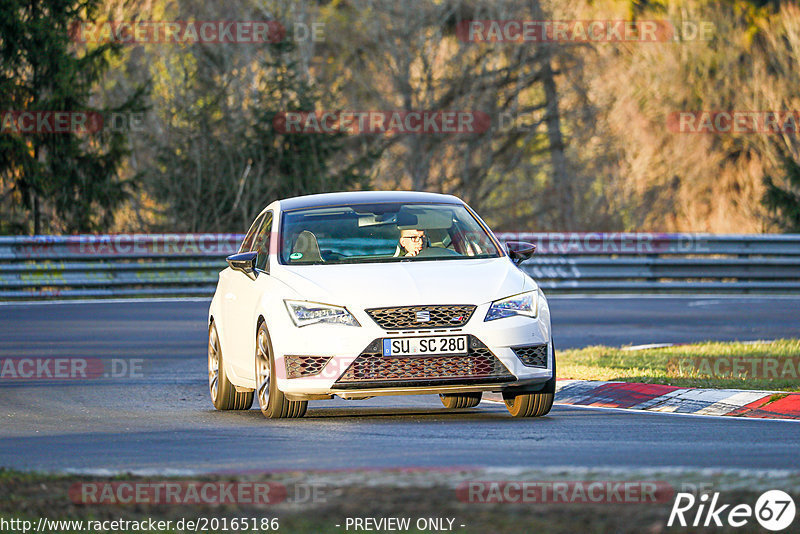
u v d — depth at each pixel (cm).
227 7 14512
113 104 13512
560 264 9025
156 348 5634
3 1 10950
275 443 2859
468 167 15525
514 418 3391
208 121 12531
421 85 14750
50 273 8412
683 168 15500
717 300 8306
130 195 11725
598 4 15350
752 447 2706
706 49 15375
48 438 3059
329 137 12638
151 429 3228
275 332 3259
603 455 2575
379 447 2744
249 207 12319
